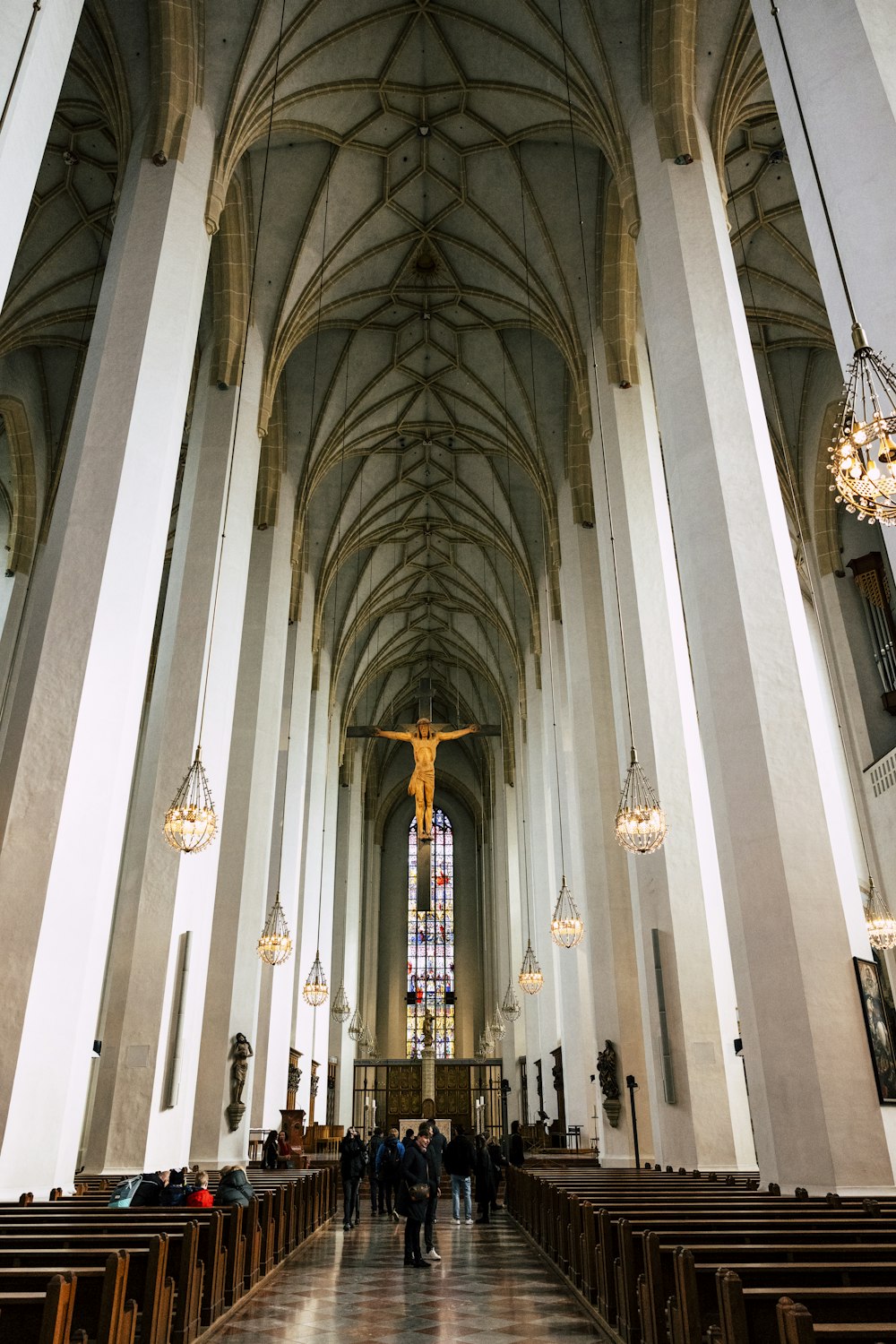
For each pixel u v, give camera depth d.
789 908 8.59
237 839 16.58
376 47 15.05
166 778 12.98
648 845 11.16
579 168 16.45
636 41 13.01
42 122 7.94
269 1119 18.20
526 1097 28.38
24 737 9.12
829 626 18.77
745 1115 11.36
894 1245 4.45
